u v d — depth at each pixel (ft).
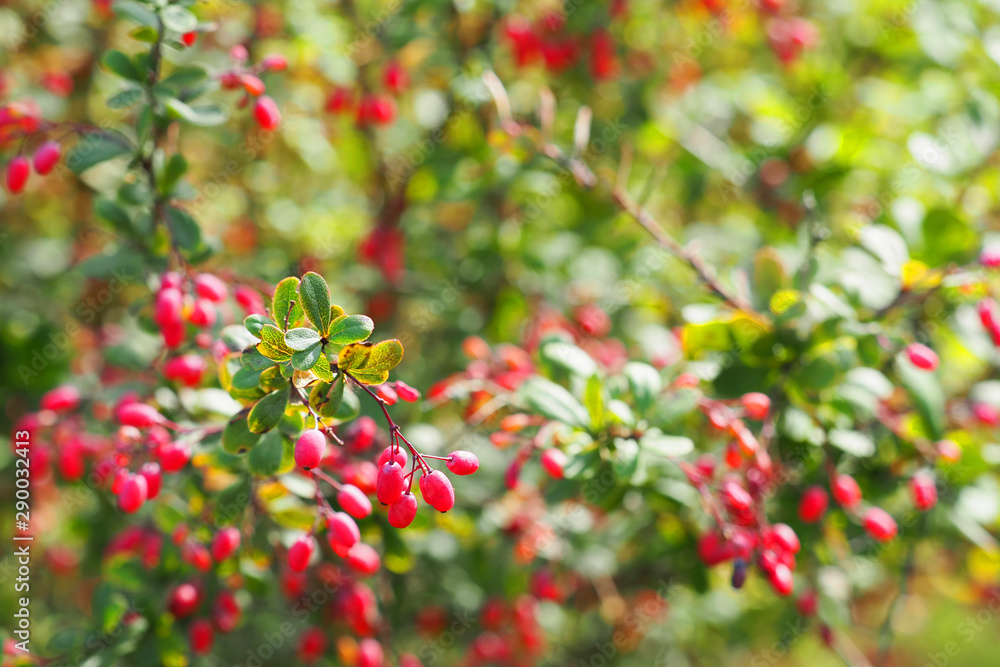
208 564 2.61
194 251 2.70
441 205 3.87
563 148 3.55
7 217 3.82
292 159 4.12
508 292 3.55
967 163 3.23
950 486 2.86
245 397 2.41
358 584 2.80
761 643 3.73
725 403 2.72
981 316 2.70
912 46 3.77
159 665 2.69
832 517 2.79
